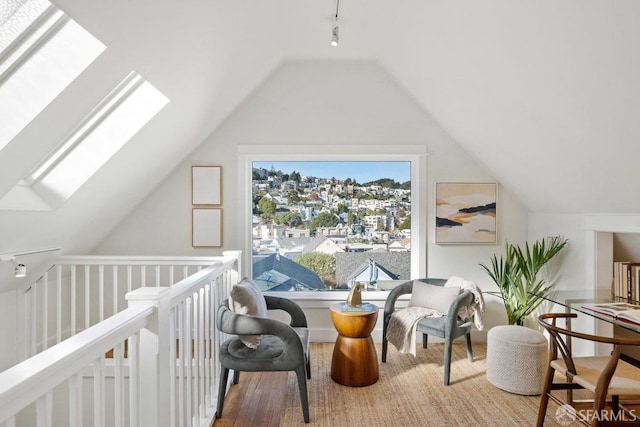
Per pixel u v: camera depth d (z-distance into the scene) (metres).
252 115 3.72
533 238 3.69
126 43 1.70
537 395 2.61
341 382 2.79
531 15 1.72
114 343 1.17
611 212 2.70
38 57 1.64
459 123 3.29
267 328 2.21
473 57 2.37
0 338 2.79
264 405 2.52
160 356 1.47
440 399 2.57
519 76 2.17
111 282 3.63
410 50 2.95
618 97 1.75
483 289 3.74
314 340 3.72
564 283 3.26
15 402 0.77
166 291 1.54
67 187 2.44
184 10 1.78
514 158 3.07
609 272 2.89
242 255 3.70
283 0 2.51
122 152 2.55
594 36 1.56
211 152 3.71
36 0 1.47
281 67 3.72
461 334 2.93
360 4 2.61
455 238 3.73
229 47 2.47
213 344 2.49
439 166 3.74
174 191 3.69
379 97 3.73
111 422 2.81
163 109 2.48
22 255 2.57
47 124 1.76
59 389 2.88
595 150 2.22
